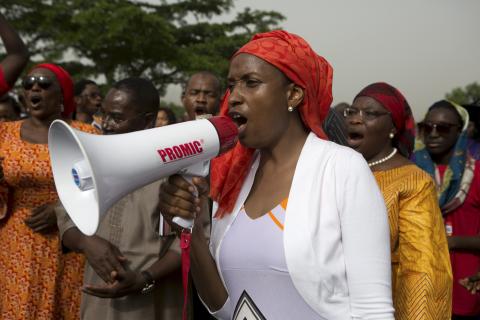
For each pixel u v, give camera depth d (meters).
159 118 6.61
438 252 2.50
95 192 1.52
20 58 4.22
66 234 2.84
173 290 2.91
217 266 1.89
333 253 1.68
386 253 1.67
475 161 4.21
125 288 2.63
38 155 3.64
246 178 1.93
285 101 1.83
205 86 4.97
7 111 6.43
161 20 44.31
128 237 2.82
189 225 1.79
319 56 1.95
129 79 3.27
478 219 4.14
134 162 1.60
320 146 1.79
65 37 45.41
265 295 1.73
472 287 3.79
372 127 2.93
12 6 48.16
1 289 3.60
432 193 2.64
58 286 3.59
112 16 44.12
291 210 1.71
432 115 4.46
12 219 3.60
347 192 1.68
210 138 1.74
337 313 1.68
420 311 2.36
